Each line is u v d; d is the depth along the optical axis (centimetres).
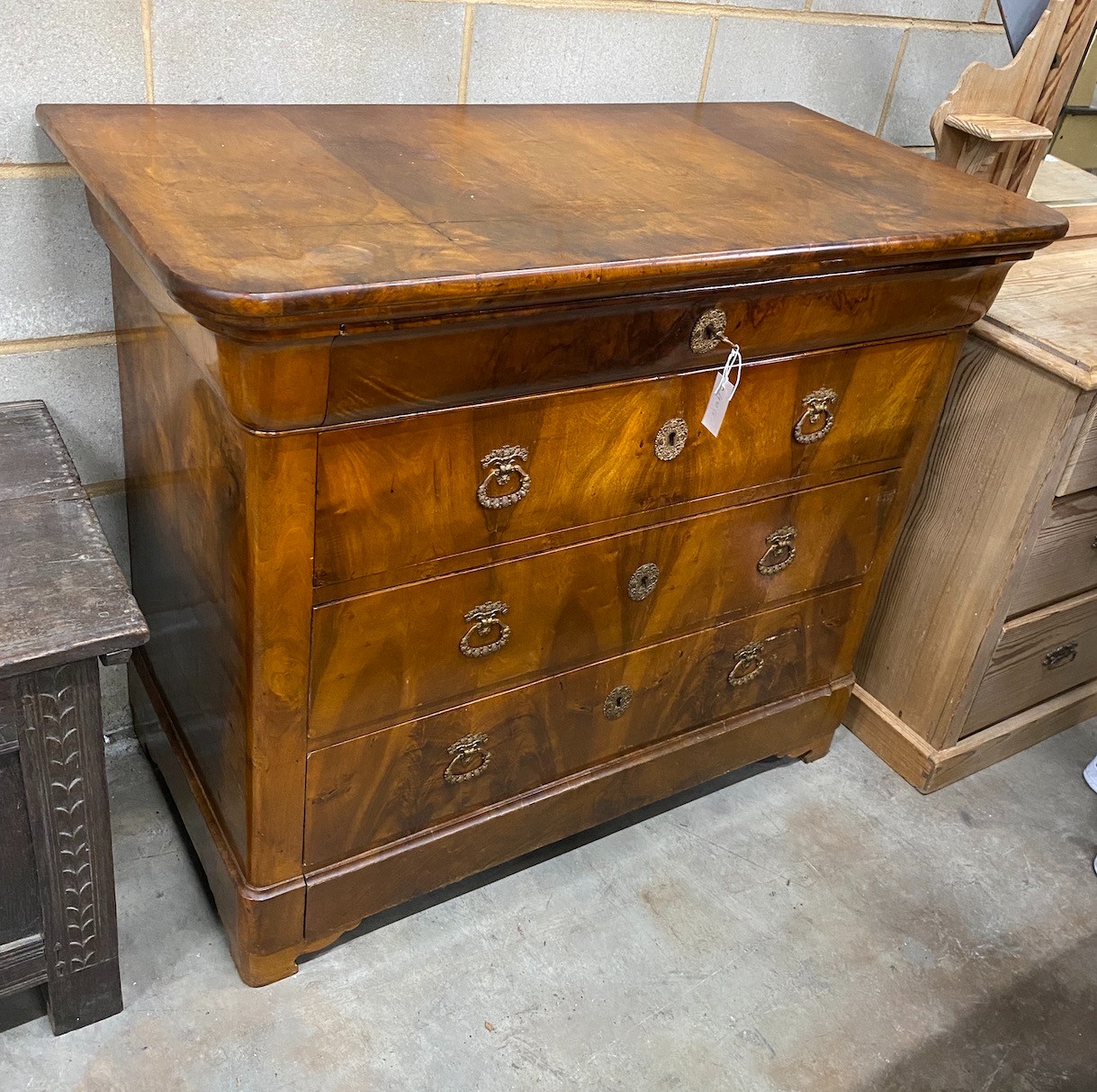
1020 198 146
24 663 101
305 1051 140
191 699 145
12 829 117
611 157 141
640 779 167
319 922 142
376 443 108
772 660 171
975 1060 150
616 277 104
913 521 186
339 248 99
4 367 142
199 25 131
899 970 161
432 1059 141
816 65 189
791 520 154
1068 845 188
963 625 181
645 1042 146
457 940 157
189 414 118
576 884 168
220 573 120
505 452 118
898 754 197
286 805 129
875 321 137
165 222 100
